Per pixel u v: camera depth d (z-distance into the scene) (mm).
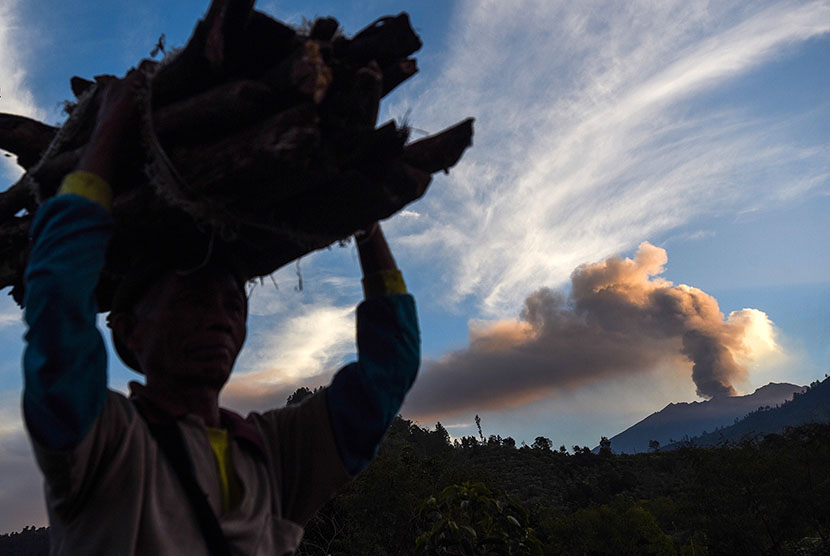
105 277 1587
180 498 1222
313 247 1506
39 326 1068
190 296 1396
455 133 1448
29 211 1725
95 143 1262
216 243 1440
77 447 1088
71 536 1136
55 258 1117
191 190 1224
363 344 1678
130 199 1354
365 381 1610
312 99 1139
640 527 39688
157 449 1256
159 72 1298
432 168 1458
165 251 1431
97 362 1118
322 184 1300
